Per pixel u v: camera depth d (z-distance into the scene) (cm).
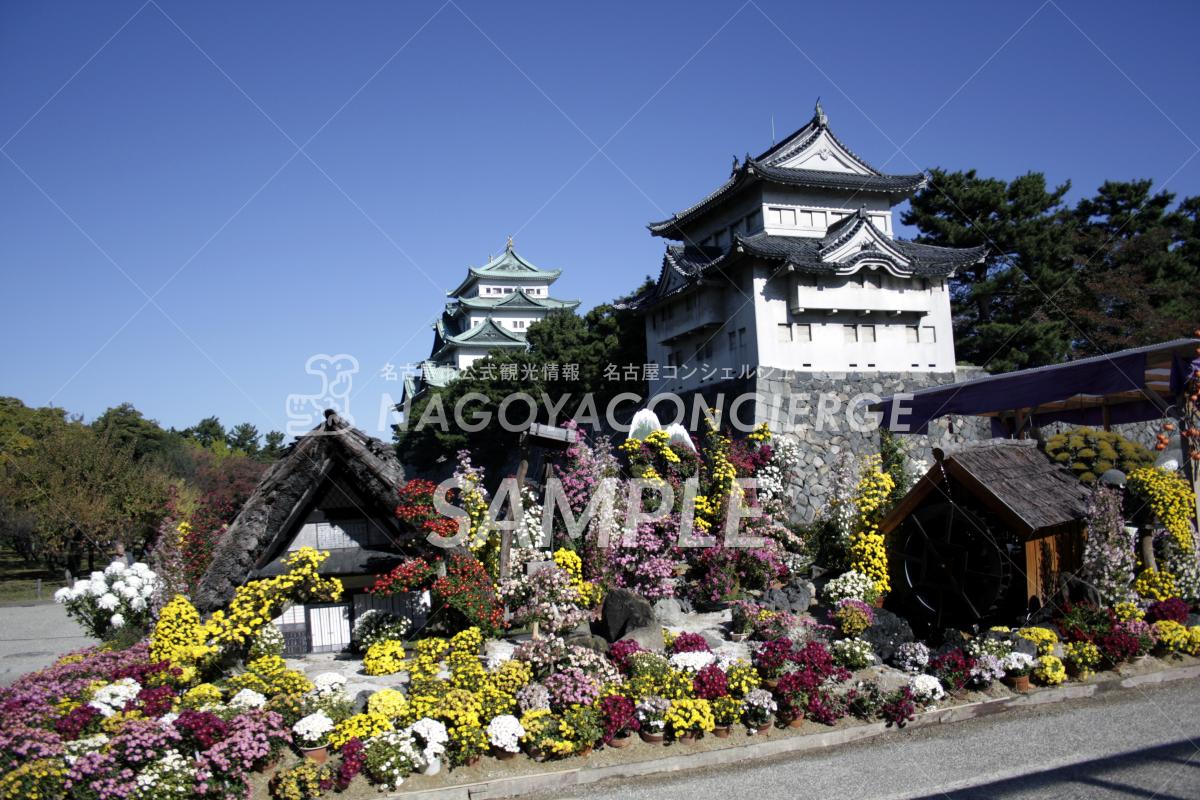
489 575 1465
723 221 3788
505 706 1051
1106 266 4081
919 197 4162
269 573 1360
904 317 3356
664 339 3809
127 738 884
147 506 3538
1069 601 1400
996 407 2075
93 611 1561
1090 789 904
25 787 803
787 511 2234
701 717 1055
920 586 1484
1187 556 1555
